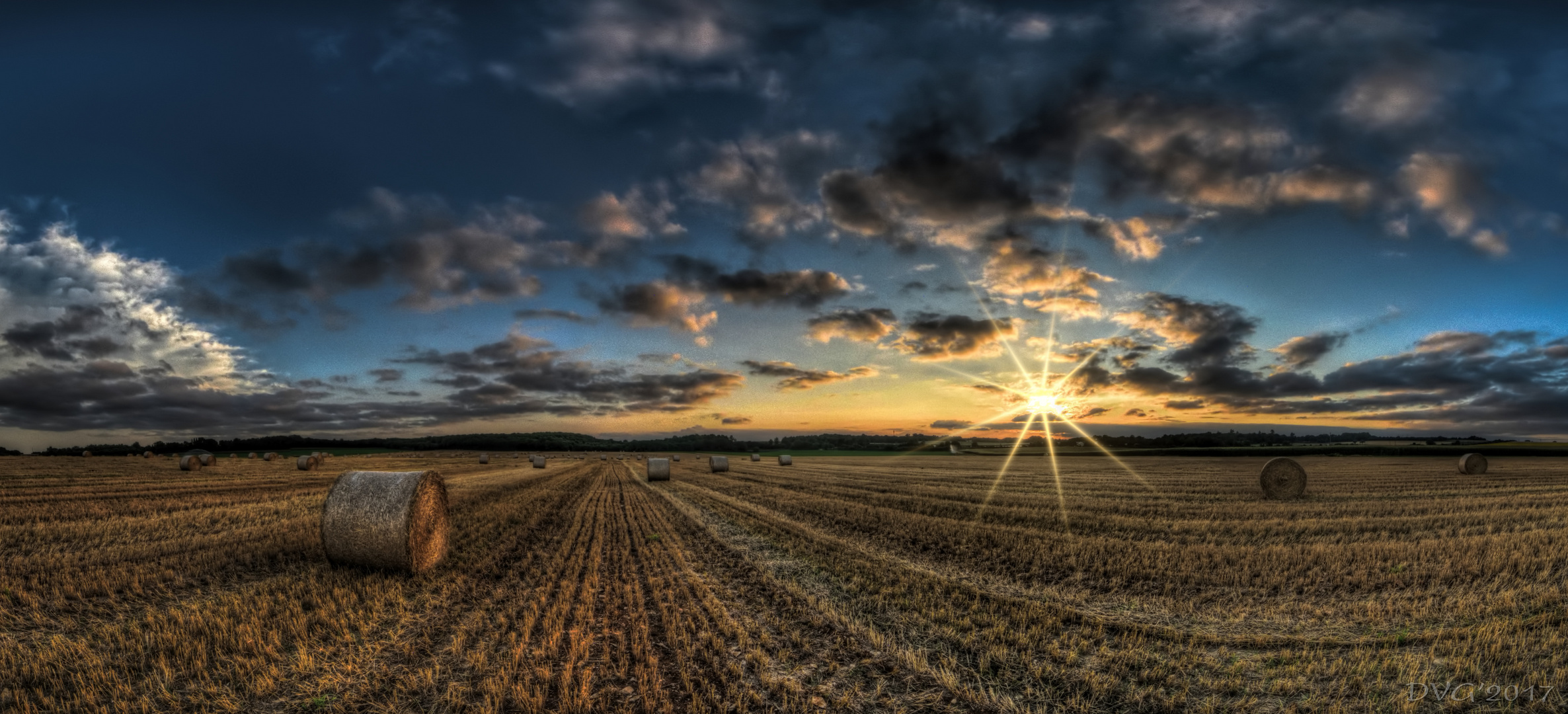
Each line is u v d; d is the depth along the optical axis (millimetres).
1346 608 9102
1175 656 7426
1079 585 10820
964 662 7258
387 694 6324
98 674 6656
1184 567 11836
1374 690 6340
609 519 19297
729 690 6359
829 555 13312
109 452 96188
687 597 9867
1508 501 21562
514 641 7801
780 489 29906
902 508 21344
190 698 6188
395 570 11586
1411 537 14695
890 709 6109
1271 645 7695
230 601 9359
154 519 17750
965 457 76938
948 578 11312
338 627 8242
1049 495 25266
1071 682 6691
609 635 8031
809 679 6762
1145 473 40500
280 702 6137
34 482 29828
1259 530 16031
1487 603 9016
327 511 11836
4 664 7035
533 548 14242
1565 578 10312
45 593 10047
